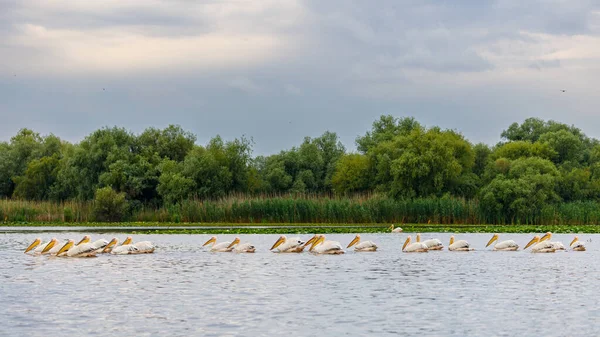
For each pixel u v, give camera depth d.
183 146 107.69
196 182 94.12
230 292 26.61
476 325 20.86
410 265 35.69
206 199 87.44
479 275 31.61
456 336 19.53
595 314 22.44
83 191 99.69
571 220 80.94
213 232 61.97
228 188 96.19
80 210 85.62
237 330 20.19
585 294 26.19
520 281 29.58
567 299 25.09
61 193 105.06
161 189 93.25
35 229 68.88
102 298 25.28
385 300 24.88
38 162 112.69
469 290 27.12
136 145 106.81
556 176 91.69
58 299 25.06
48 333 19.86
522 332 19.98
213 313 22.55
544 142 113.88
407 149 96.38
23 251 43.94
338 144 130.62
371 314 22.38
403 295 25.94
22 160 123.75
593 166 108.12
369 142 126.44
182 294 26.16
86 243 40.94
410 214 80.62
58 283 28.95
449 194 91.88
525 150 110.81
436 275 31.56
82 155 101.62
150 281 29.59
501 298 25.30
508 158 109.56
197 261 37.78
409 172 93.44
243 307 23.53
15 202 85.94
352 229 66.56
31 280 29.84
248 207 79.25
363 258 39.47
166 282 29.30
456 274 31.95
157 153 103.12
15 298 25.27
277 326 20.69
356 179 105.94
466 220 81.31
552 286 28.11
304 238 55.94
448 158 94.81
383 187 98.06
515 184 81.75
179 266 35.28
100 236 57.78
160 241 52.16
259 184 104.62
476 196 88.50
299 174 119.69
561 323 21.11
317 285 28.42
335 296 25.70
